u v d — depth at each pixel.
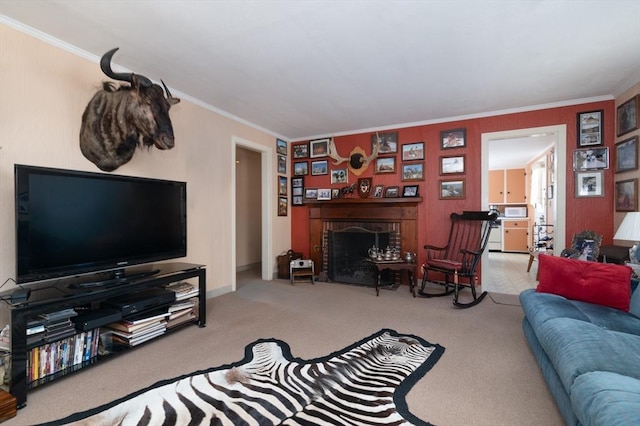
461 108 3.86
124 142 2.49
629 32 2.21
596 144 3.50
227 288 4.01
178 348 2.37
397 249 4.39
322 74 2.89
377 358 2.21
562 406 1.49
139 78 2.25
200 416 1.58
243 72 2.84
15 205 1.85
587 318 1.90
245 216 5.88
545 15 2.03
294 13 1.99
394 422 1.54
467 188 4.13
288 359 2.19
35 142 2.18
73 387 1.85
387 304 3.53
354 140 4.90
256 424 1.52
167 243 2.74
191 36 2.26
